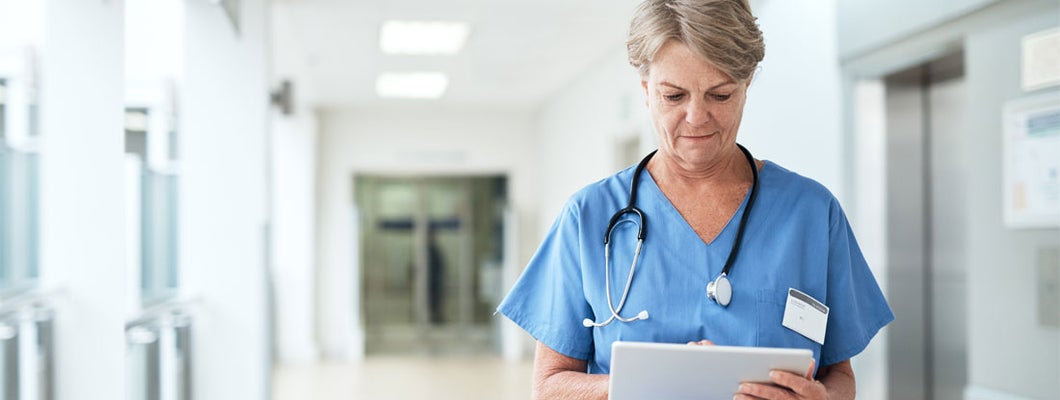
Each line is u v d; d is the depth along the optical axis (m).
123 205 2.71
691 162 1.35
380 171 10.48
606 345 1.46
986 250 2.73
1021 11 2.54
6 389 2.49
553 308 1.54
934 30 2.93
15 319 2.51
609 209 1.53
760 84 4.23
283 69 7.57
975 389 2.78
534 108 10.32
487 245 11.22
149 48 3.99
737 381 1.25
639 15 1.35
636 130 6.28
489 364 9.09
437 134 10.42
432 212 11.18
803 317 1.39
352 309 9.84
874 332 1.51
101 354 2.68
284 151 9.49
